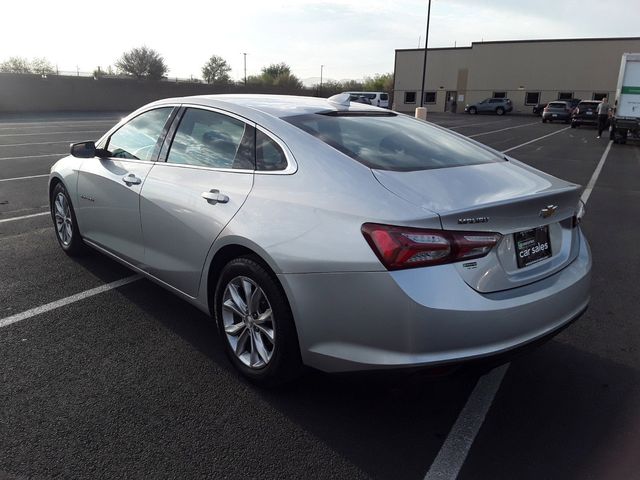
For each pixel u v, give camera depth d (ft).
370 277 7.83
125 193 12.76
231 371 10.54
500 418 9.39
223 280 10.17
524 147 60.80
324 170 9.04
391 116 12.49
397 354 7.83
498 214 8.14
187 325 12.46
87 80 122.31
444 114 165.89
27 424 8.72
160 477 7.66
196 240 10.60
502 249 8.38
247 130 10.55
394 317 7.72
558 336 12.67
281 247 8.77
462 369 7.98
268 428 8.86
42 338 11.64
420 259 7.63
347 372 8.41
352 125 10.88
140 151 13.01
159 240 11.81
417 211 7.84
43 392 9.62
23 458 7.94
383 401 9.77
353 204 8.30
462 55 177.68
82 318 12.69
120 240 13.47
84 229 15.28
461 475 7.95
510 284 8.41
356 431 8.88
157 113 13.03
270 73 276.62
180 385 10.01
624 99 65.10
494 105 165.07
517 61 169.37
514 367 11.19
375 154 9.64
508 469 8.10
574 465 8.21
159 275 12.11
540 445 8.68
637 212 26.78
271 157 9.89
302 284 8.53
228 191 10.09
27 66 157.99
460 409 9.62
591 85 161.17
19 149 45.09
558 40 162.40
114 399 9.49
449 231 7.78
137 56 211.00
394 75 191.42
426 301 7.56
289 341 9.07
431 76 184.55
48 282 14.82
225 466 7.95
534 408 9.72
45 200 25.32
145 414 9.10
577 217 10.29
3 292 14.06
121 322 12.53
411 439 8.73
